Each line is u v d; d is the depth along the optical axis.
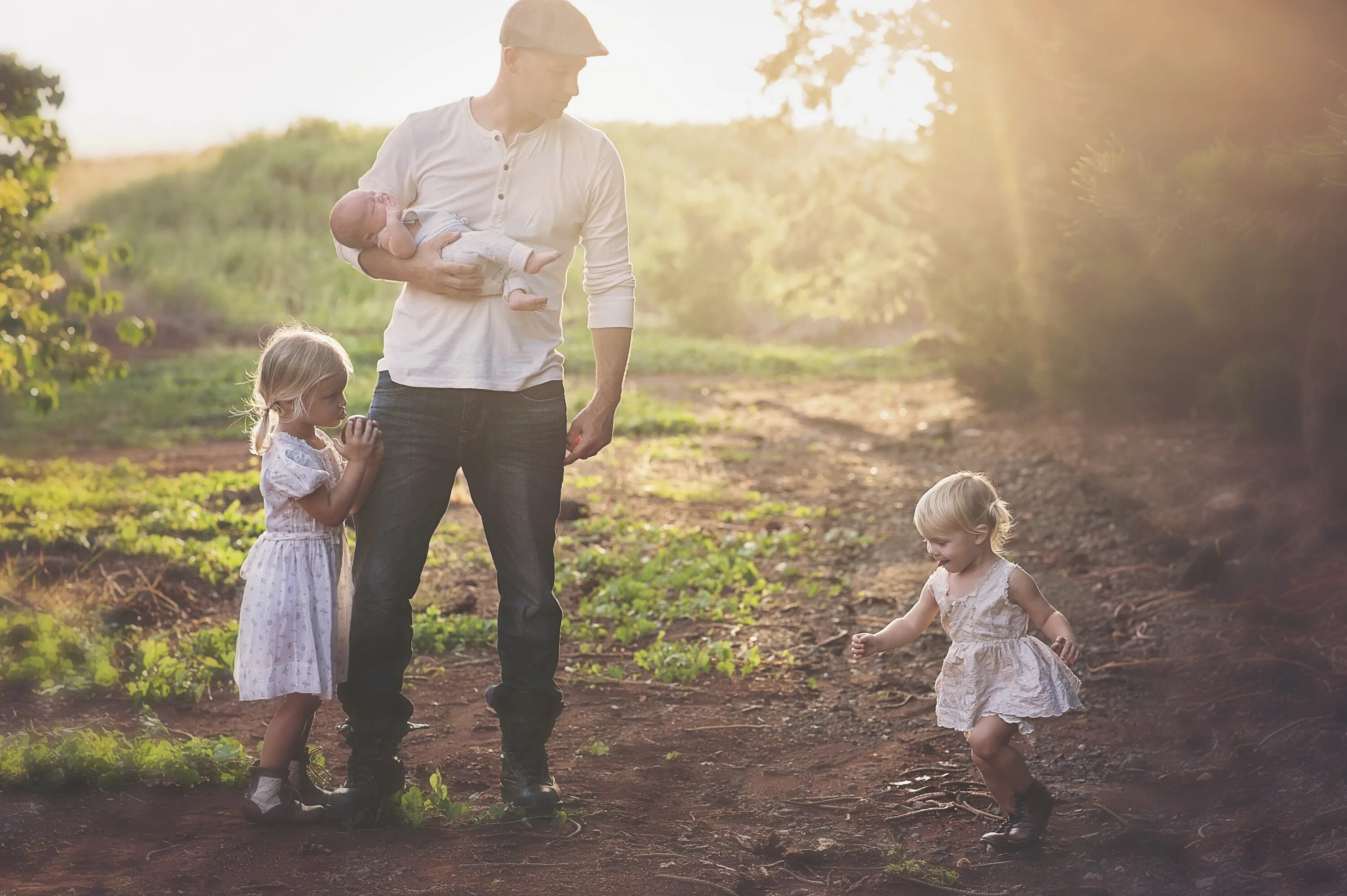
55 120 10.25
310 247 37.66
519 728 3.92
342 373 3.75
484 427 3.79
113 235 36.03
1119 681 5.45
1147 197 4.97
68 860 3.45
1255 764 4.30
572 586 7.58
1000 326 14.02
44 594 6.61
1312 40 5.65
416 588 3.83
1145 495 9.04
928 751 4.71
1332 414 6.89
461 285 3.62
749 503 10.83
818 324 33.75
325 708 5.20
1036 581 7.24
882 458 13.03
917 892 3.43
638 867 3.52
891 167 18.73
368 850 3.57
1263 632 5.68
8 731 4.74
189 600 6.96
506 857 3.55
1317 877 3.29
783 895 3.40
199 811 3.90
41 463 13.20
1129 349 11.75
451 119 3.72
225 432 16.33
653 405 18.39
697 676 5.80
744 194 36.97
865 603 7.11
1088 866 3.60
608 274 3.92
